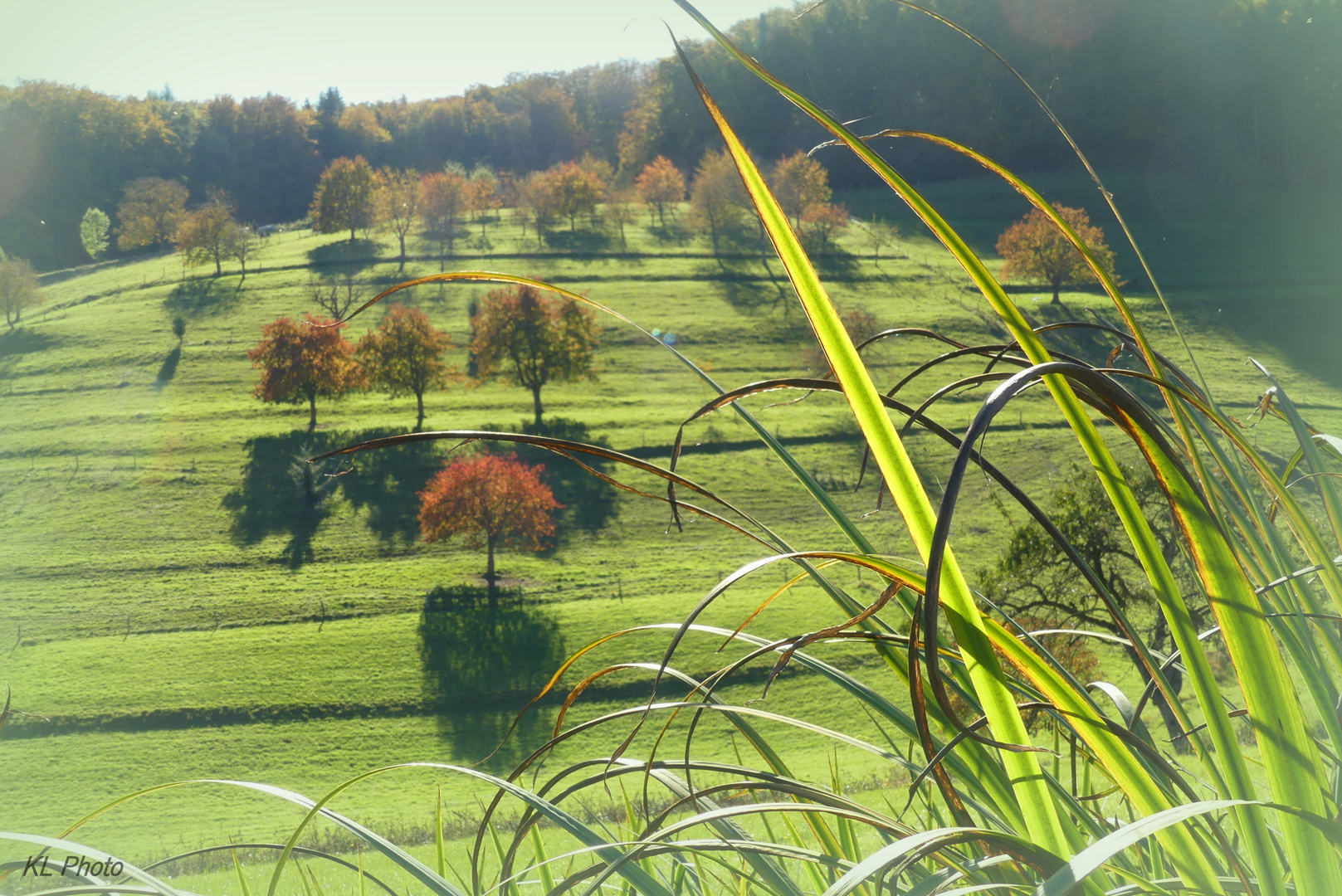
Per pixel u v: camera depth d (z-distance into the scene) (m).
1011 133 89.25
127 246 115.62
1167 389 0.64
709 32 0.59
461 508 47.06
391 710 35.94
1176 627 0.62
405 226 105.69
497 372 69.25
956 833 0.54
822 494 0.81
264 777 31.23
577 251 100.06
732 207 100.50
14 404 69.69
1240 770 0.61
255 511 54.84
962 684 0.79
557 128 148.62
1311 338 65.81
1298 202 91.12
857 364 0.63
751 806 0.67
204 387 72.81
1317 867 0.59
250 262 100.69
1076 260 72.69
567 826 0.72
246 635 41.41
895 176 0.61
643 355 75.94
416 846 15.28
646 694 35.47
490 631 41.62
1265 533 0.82
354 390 69.62
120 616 43.44
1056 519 20.78
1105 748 0.65
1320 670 0.72
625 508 54.19
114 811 28.27
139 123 130.12
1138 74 94.06
